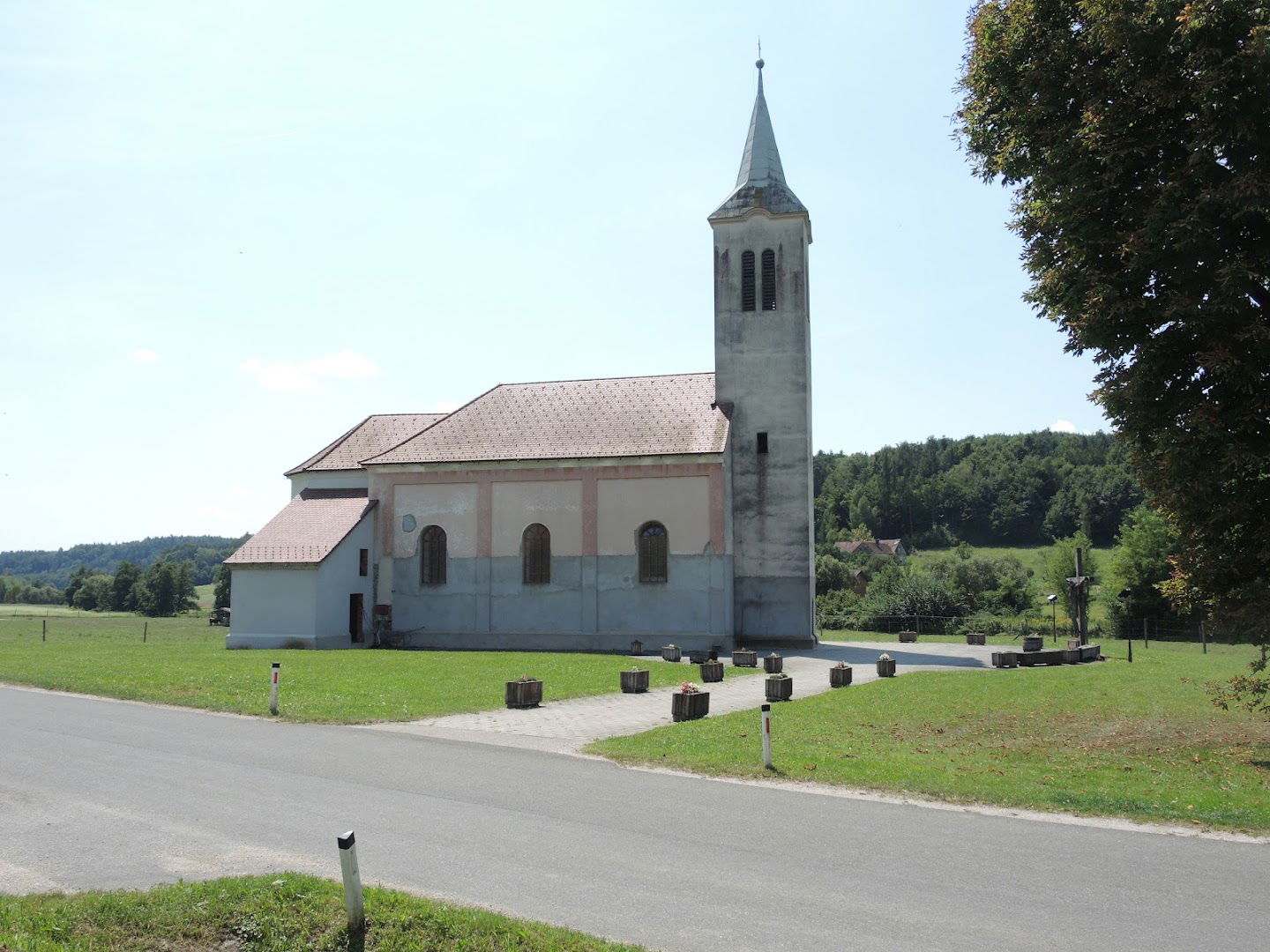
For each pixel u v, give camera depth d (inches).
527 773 554.6
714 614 1611.7
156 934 309.3
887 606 2623.0
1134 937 310.7
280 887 336.2
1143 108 619.5
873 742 687.1
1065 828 443.2
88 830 422.0
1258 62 545.3
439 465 1737.2
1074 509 5620.1
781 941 304.7
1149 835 432.5
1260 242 594.6
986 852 402.6
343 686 960.3
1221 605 664.4
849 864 384.2
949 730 763.4
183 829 425.4
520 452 1716.3
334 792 497.7
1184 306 583.2
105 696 866.1
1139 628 2485.2
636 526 1653.5
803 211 1759.4
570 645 1654.8
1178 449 598.2
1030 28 681.0
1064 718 836.6
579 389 1895.9
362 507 1754.4
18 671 1039.6
